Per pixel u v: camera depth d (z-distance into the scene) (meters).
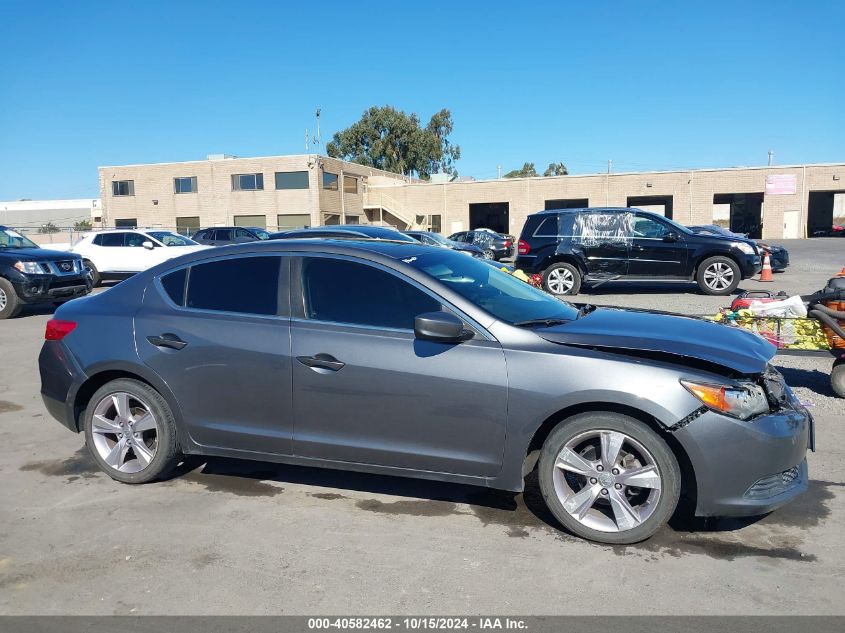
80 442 5.65
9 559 3.67
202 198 47.81
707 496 3.53
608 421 3.63
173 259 4.75
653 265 14.63
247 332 4.29
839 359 6.32
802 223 43.22
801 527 3.91
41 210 72.00
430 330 3.72
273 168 46.25
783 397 3.90
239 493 4.54
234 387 4.32
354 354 4.03
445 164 80.81
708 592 3.24
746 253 14.30
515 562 3.55
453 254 4.82
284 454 4.29
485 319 3.91
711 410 3.49
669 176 44.88
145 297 4.69
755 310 6.43
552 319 4.22
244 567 3.54
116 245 18.58
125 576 3.48
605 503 3.86
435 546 3.74
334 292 4.22
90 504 4.38
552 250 14.95
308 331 4.16
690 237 14.52
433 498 4.41
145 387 4.58
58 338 4.79
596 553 3.63
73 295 13.99
